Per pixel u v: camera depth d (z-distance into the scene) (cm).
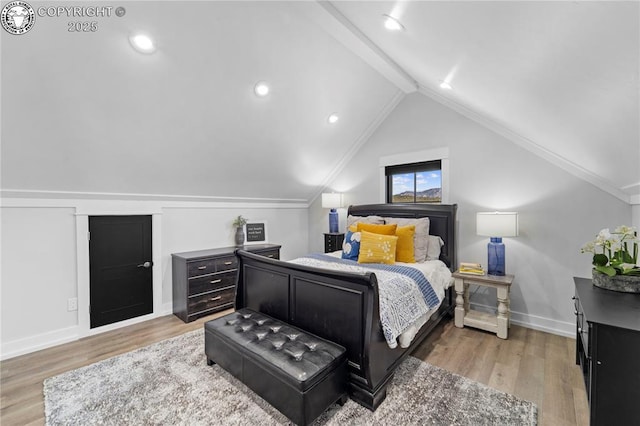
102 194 286
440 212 332
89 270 284
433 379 203
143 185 303
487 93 211
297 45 242
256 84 254
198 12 186
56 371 217
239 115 276
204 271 329
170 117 243
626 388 120
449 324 301
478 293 322
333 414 169
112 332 289
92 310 287
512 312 300
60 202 265
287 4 195
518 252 296
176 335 281
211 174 337
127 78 202
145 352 245
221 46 212
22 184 236
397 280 225
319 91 301
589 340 134
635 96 104
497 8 103
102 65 188
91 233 286
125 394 189
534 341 260
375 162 414
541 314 284
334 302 191
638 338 118
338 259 307
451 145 340
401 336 196
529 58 126
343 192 455
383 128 405
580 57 104
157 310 332
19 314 246
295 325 218
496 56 144
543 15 92
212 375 210
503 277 278
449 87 262
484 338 268
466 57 167
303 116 322
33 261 253
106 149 242
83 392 191
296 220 505
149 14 175
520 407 174
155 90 217
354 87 324
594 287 187
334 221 445
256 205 442
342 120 364
